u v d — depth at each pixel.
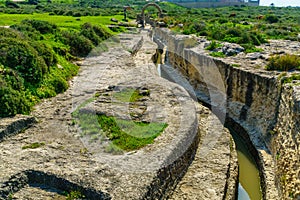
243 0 146.75
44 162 12.59
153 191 11.88
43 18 45.97
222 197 12.98
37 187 11.63
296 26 46.88
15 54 19.22
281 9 113.94
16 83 17.77
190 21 53.00
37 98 18.58
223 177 14.22
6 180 11.27
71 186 11.50
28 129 15.25
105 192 11.13
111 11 76.69
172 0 153.25
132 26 55.41
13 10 55.56
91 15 61.66
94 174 12.05
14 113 15.80
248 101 20.69
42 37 27.78
